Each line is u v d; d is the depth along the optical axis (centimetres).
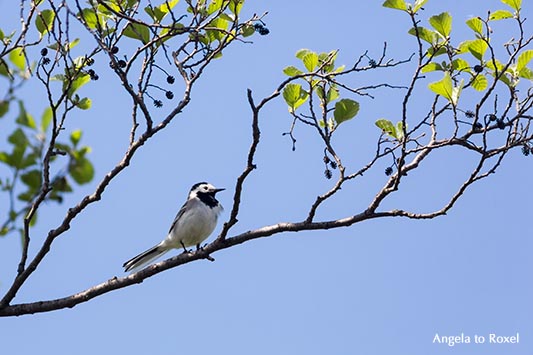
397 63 1197
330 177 1247
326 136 1225
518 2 1207
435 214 1219
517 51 1178
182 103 1214
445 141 1204
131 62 1155
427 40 1251
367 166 1224
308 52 1258
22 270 1209
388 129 1254
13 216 873
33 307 1238
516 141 1205
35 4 1138
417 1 1195
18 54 1155
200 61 1247
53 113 1052
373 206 1239
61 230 1196
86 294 1267
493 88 1172
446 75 1195
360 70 1191
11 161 873
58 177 899
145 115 1175
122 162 1194
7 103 914
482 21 1222
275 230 1271
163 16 1256
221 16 1207
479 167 1193
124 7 1226
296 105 1259
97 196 1192
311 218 1259
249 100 1122
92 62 1182
